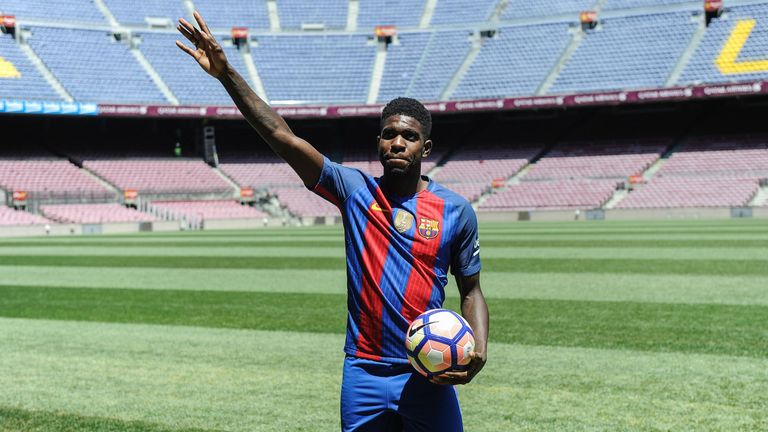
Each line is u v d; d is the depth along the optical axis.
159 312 11.12
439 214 3.27
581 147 54.50
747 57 50.03
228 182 54.78
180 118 56.16
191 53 3.24
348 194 3.33
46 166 50.09
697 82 50.00
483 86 55.81
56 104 47.16
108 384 6.77
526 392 6.20
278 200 53.69
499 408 5.75
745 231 28.41
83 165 51.88
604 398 5.99
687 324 9.27
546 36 57.56
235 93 3.21
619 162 51.22
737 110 52.91
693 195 45.94
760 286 12.76
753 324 9.17
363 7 63.34
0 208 43.25
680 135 52.72
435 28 60.94
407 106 3.24
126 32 57.53
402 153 3.20
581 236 27.47
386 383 3.23
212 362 7.62
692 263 16.73
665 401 5.89
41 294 13.48
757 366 7.01
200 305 11.78
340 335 9.05
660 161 50.53
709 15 53.78
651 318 9.77
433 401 3.22
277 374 7.07
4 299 12.83
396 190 3.30
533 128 58.09
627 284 13.41
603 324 9.38
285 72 59.00
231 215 50.22
